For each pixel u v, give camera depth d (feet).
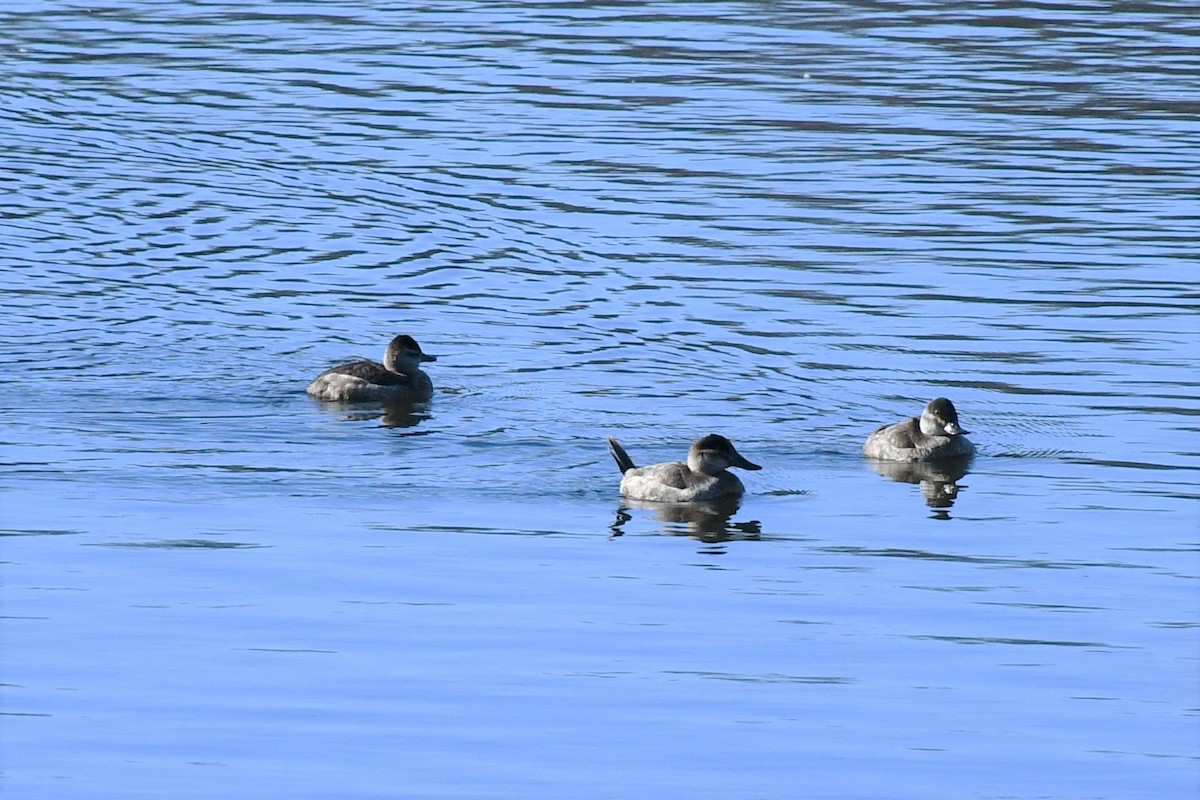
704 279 110.52
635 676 58.29
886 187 131.54
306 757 52.34
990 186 131.64
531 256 115.75
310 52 177.06
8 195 128.47
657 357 96.73
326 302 105.91
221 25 190.60
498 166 137.59
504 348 98.22
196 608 63.62
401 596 65.21
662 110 154.20
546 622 62.85
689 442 84.12
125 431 84.02
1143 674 58.85
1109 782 51.31
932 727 54.85
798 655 60.23
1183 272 111.14
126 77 167.43
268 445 82.99
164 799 49.80
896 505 76.38
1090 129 147.64
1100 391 90.63
